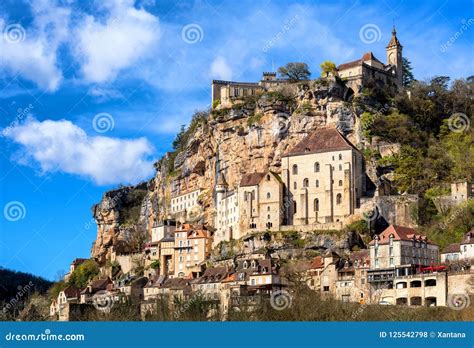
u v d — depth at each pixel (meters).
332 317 152.62
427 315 163.00
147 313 163.25
